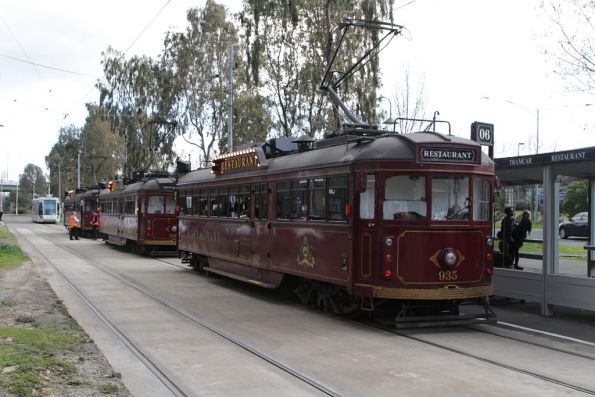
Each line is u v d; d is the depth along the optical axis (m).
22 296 13.18
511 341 9.41
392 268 10.09
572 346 9.05
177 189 21.67
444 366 7.76
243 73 41.31
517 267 13.77
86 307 12.56
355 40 30.59
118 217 31.00
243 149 16.09
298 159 13.04
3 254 23.58
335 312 11.72
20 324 9.97
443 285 10.20
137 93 52.91
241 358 8.23
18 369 6.69
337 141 12.11
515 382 7.00
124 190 30.20
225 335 9.76
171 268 21.25
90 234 42.12
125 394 6.32
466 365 7.82
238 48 44.25
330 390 6.68
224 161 17.14
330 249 11.31
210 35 45.16
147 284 16.59
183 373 7.45
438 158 10.29
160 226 25.91
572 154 11.39
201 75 45.34
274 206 13.84
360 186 10.25
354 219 10.59
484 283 10.54
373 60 31.16
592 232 13.38
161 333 9.92
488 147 14.69
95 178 69.50
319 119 31.61
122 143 69.56
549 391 6.63
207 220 18.23
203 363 7.94
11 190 126.50
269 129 35.44
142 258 25.52
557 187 12.14
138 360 8.11
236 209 16.12
